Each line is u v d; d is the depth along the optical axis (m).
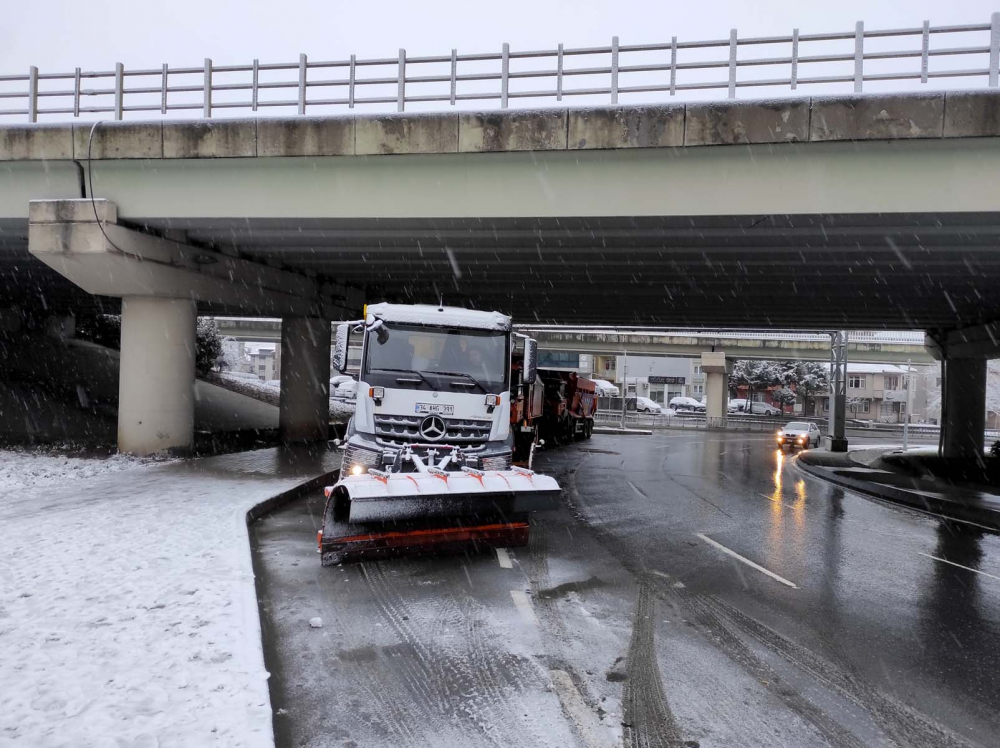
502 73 14.00
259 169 15.00
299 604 6.94
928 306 24.34
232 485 13.42
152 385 17.55
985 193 11.98
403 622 6.46
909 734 4.55
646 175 13.34
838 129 12.19
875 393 83.56
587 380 36.62
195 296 18.19
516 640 6.07
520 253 17.56
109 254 15.50
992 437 53.78
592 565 8.83
